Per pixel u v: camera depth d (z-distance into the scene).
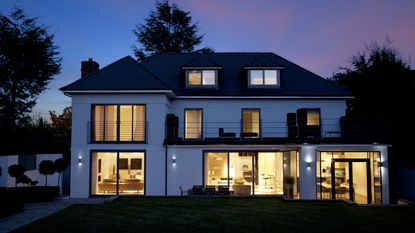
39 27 32.72
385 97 25.48
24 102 32.47
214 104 20.88
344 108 20.95
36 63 32.44
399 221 10.73
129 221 10.77
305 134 17.94
